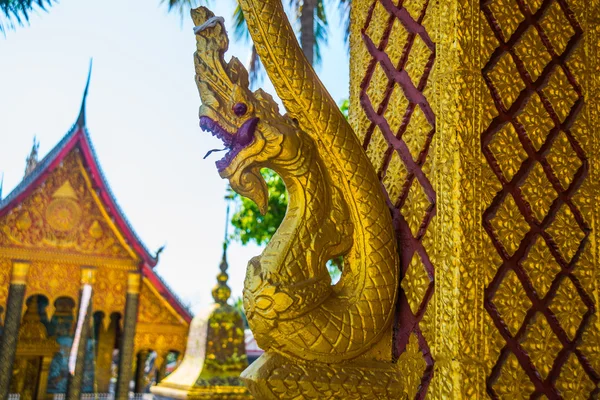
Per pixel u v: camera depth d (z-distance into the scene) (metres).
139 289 17.03
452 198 1.37
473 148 1.41
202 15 1.53
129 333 16.62
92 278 16.47
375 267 1.45
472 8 1.48
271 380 1.30
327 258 1.43
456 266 1.34
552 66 1.62
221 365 8.32
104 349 19.89
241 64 1.49
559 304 1.48
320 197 1.43
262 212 1.45
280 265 1.36
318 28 12.84
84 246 16.66
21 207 16.03
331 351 1.35
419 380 1.39
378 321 1.42
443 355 1.32
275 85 1.52
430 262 1.43
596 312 1.51
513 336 1.40
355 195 1.48
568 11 1.68
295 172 1.43
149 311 17.78
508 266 1.43
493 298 1.39
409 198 1.54
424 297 1.43
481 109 1.44
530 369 1.41
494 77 1.51
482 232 1.38
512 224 1.45
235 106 1.41
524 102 1.55
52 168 16.41
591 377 1.48
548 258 1.49
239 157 1.41
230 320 8.63
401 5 1.68
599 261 1.54
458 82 1.43
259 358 1.37
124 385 16.22
